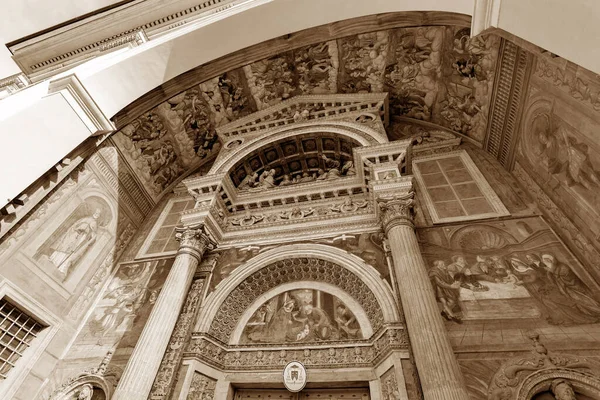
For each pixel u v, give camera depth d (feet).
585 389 13.85
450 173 28.86
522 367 15.24
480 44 25.34
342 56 33.76
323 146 35.04
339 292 23.75
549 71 19.39
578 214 19.22
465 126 31.63
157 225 34.30
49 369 22.85
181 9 29.63
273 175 35.32
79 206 27.94
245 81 35.60
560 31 11.57
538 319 16.99
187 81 32.19
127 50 26.76
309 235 26.45
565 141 19.51
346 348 20.06
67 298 25.76
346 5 25.32
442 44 28.55
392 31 30.19
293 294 24.90
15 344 22.40
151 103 31.09
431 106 34.12
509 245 21.29
